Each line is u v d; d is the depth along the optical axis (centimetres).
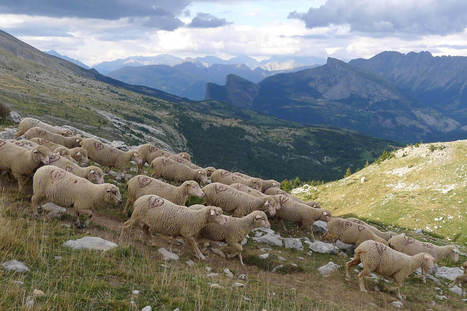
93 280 870
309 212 2028
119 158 2297
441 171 7881
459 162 7919
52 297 753
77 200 1324
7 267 835
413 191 7575
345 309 1165
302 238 2017
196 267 1233
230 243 1483
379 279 1633
